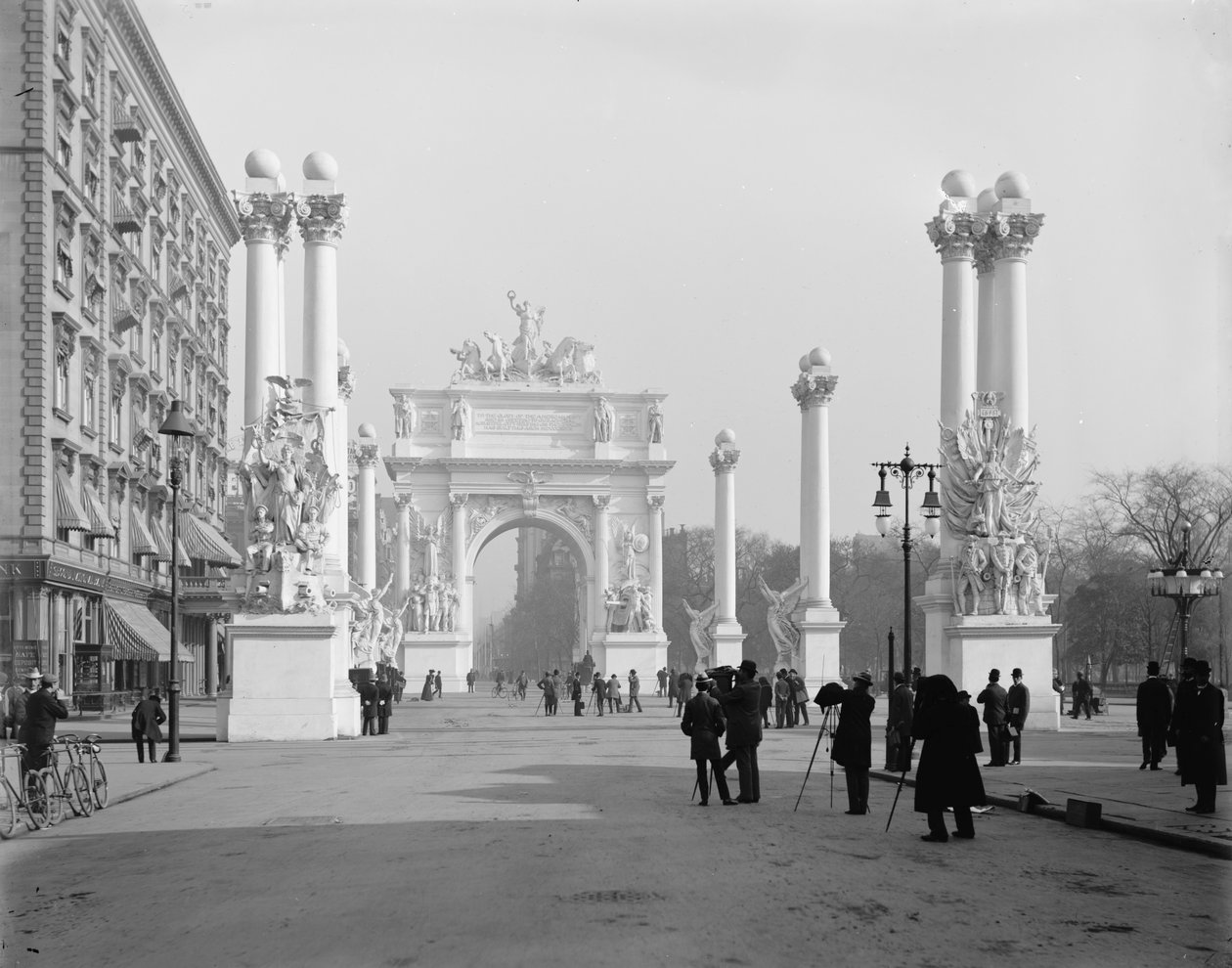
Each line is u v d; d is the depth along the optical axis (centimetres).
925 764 2003
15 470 5588
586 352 11919
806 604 7769
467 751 3944
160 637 7575
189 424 3581
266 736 4278
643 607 11300
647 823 2189
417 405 11675
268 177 4859
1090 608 9162
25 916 1481
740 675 2552
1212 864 1775
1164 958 1246
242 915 1450
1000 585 4662
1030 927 1374
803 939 1309
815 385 7825
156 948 1308
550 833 2059
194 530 9194
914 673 4059
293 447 4375
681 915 1414
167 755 3569
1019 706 3269
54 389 5866
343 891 1576
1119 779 2823
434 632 11256
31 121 5538
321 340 4906
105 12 6744
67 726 5475
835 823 2211
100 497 6919
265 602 4306
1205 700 2198
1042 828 2150
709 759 2494
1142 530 7419
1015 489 4753
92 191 6606
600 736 4797
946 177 4988
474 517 11650
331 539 4900
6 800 2455
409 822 2211
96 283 6688
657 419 11769
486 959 1224
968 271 4925
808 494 7825
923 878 1655
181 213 9212
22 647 5466
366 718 4778
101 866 1825
